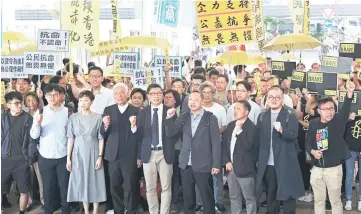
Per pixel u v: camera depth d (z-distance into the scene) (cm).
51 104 682
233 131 655
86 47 875
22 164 694
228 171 655
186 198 668
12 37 1277
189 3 1460
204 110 658
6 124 692
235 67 1319
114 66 956
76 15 875
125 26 1945
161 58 1003
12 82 956
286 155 625
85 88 802
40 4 2080
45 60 813
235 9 773
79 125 677
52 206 693
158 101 678
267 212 659
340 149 606
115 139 681
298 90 742
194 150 647
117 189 688
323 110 603
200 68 940
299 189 627
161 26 1482
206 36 782
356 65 898
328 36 2112
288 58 1538
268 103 642
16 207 762
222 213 717
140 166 690
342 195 778
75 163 672
